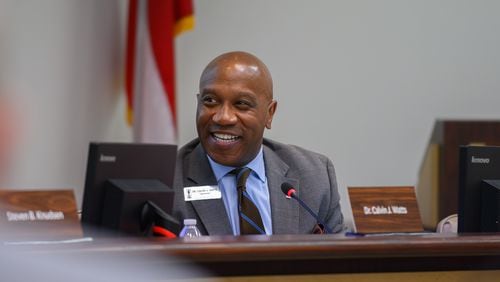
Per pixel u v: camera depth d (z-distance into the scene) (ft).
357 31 29.66
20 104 22.29
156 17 25.22
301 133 29.35
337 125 29.71
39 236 11.09
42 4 23.24
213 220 15.01
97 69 25.66
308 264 10.82
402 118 30.25
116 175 12.09
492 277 11.79
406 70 30.19
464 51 30.58
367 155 30.04
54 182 23.88
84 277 9.80
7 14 21.76
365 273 11.12
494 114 30.83
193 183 15.43
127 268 9.99
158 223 11.93
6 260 9.45
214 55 28.43
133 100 25.41
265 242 10.40
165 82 25.09
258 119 15.23
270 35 28.89
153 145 12.40
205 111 15.14
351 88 29.73
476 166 14.23
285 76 29.09
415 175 30.53
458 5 30.42
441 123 30.42
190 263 10.32
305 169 16.38
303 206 14.84
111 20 26.20
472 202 14.25
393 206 14.10
